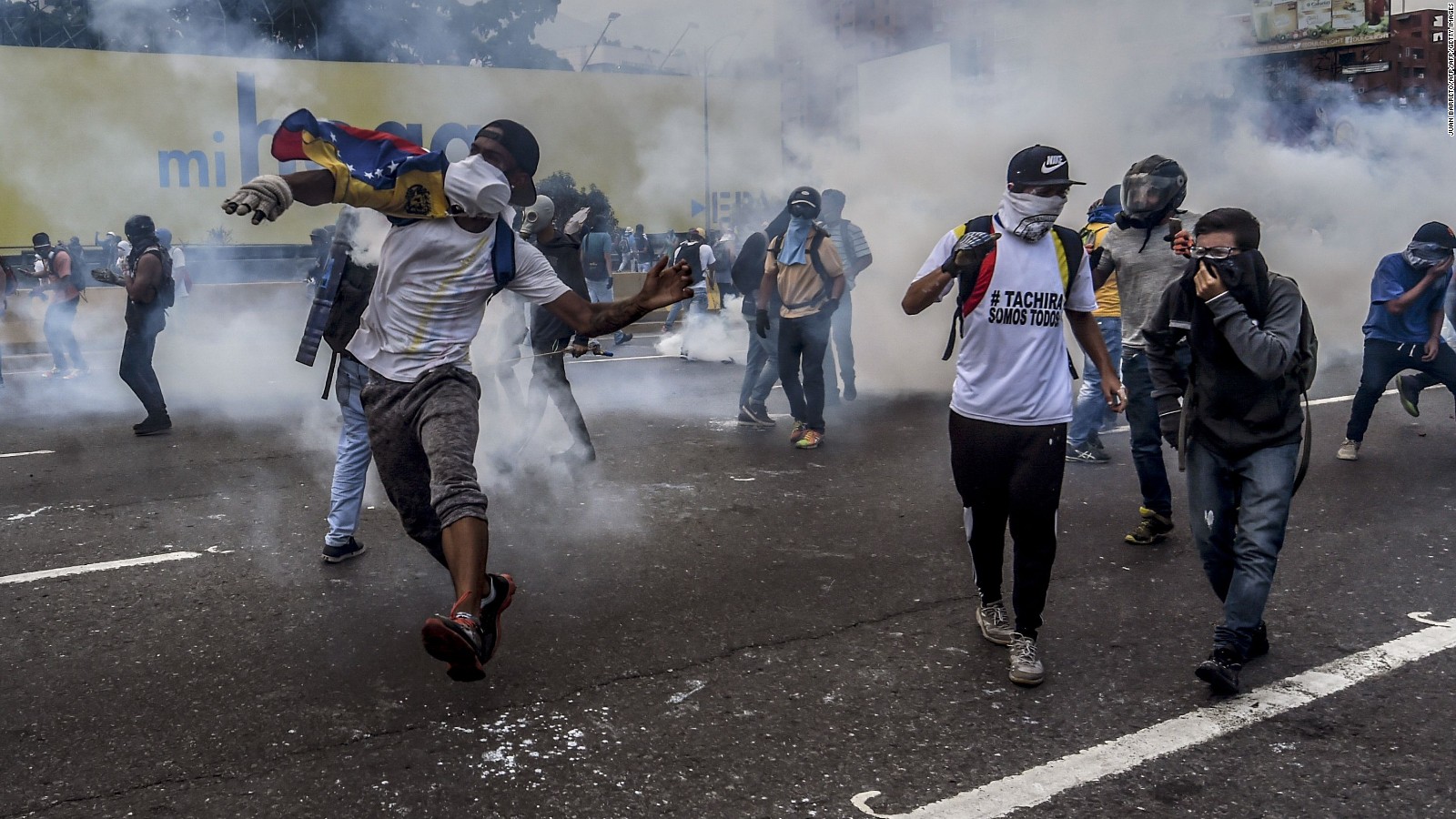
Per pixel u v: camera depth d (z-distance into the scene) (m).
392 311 3.18
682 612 4.12
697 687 3.46
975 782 2.87
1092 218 5.54
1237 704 3.33
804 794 2.81
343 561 4.74
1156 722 3.22
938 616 4.10
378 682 3.48
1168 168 4.75
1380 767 2.93
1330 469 6.43
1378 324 6.46
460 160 3.14
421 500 3.30
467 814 2.72
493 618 3.06
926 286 3.55
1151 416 4.86
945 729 3.18
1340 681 3.48
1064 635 3.91
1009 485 3.54
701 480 6.28
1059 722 3.22
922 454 6.99
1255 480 3.45
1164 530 4.97
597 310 3.12
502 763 2.97
